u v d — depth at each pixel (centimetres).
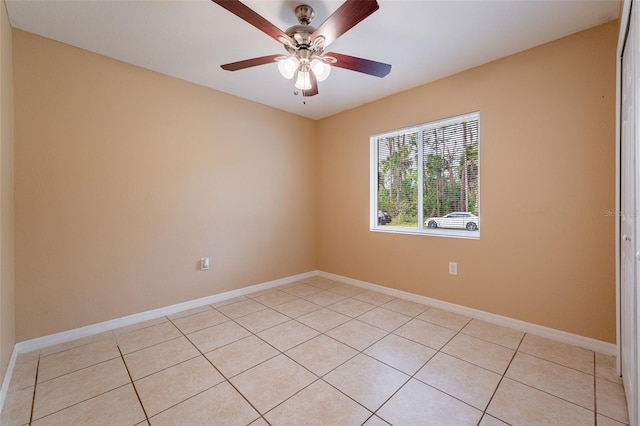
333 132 393
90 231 234
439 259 286
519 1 175
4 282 173
